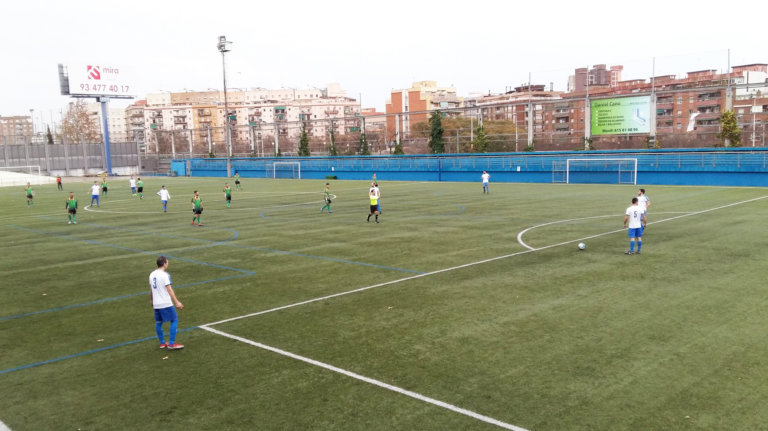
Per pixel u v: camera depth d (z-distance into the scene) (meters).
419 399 7.08
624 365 8.01
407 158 66.12
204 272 15.31
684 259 15.31
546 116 101.06
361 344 9.20
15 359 8.98
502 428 6.28
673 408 6.67
